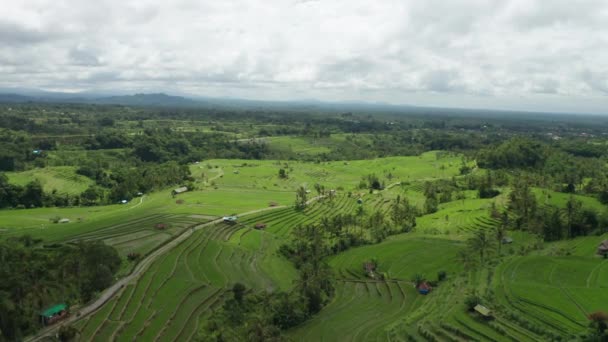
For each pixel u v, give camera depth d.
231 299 88.75
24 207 172.00
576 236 132.25
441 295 94.62
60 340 68.06
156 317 78.25
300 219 156.88
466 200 188.75
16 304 70.12
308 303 92.94
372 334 81.00
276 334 77.94
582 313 74.94
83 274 85.00
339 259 129.00
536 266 98.00
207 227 135.25
